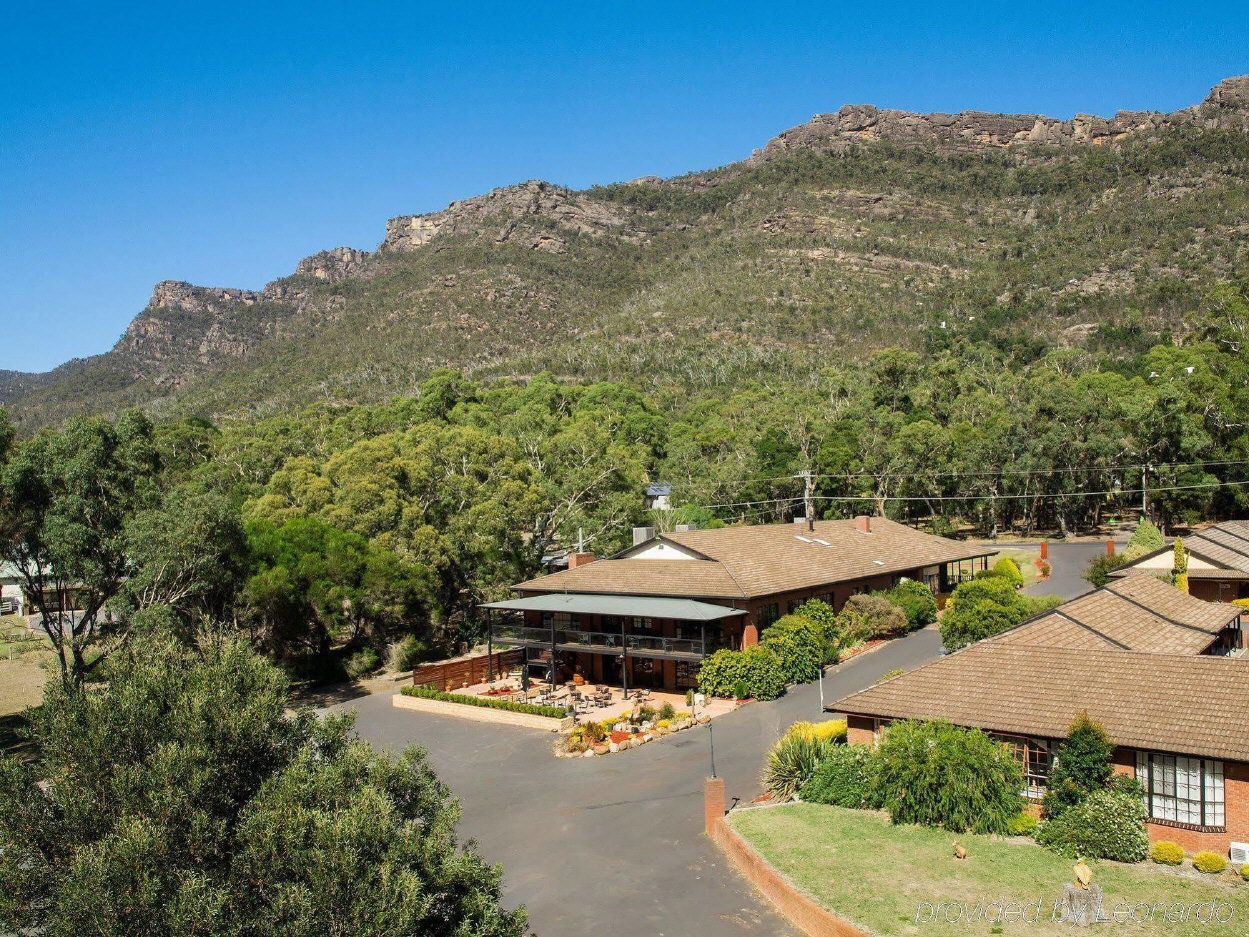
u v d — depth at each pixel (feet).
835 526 189.67
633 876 74.38
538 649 150.61
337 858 41.93
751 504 293.23
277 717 50.85
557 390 436.76
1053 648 87.45
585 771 102.63
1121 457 282.15
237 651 53.42
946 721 81.25
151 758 44.55
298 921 39.99
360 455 203.62
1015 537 298.76
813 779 86.74
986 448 292.81
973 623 130.11
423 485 208.03
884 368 400.67
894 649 149.07
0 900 41.16
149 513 137.59
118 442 144.46
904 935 58.13
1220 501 271.49
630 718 119.14
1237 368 314.35
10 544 133.28
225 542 146.20
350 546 172.76
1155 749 69.77
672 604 136.87
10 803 42.63
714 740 110.11
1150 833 70.18
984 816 74.43
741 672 126.93
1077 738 73.05
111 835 41.04
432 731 126.00
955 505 299.17
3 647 195.93
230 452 308.81
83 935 38.58
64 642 141.49
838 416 368.27
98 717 45.83
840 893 64.80
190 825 42.93
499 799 95.35
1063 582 202.18
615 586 149.18
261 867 42.34
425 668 149.07
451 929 46.70
